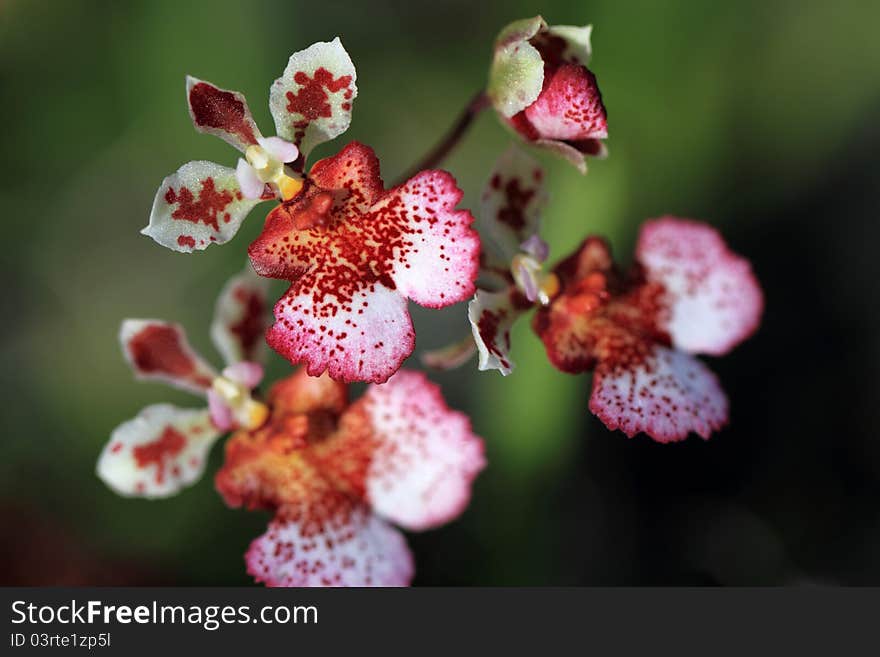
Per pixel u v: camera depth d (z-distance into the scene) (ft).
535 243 0.67
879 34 0.86
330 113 0.64
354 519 0.69
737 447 0.87
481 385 0.86
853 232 0.89
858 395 0.87
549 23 0.86
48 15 0.86
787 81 0.86
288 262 0.64
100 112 0.86
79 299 0.88
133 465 0.70
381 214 0.64
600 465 0.86
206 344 0.87
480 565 0.81
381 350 0.63
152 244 0.88
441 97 0.90
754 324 0.69
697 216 0.87
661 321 0.69
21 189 0.87
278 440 0.69
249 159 0.64
